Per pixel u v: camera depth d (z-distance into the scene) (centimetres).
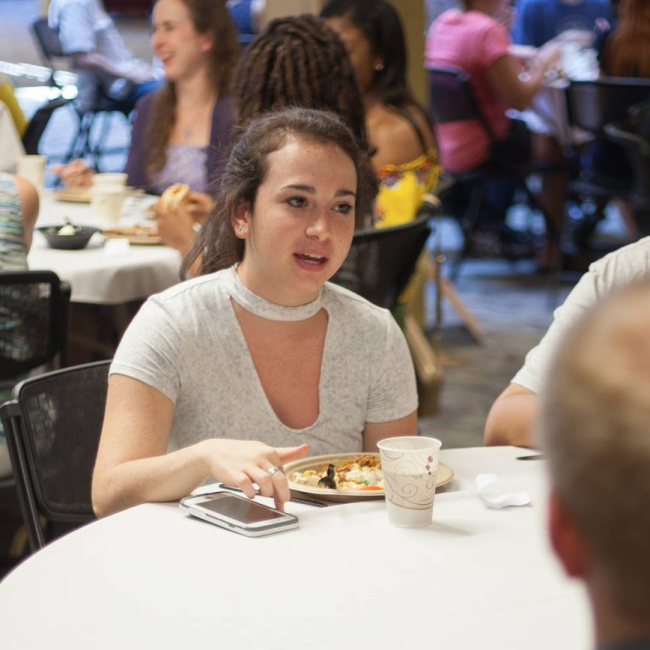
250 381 189
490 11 673
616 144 645
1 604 127
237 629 119
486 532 148
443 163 674
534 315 631
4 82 561
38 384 210
